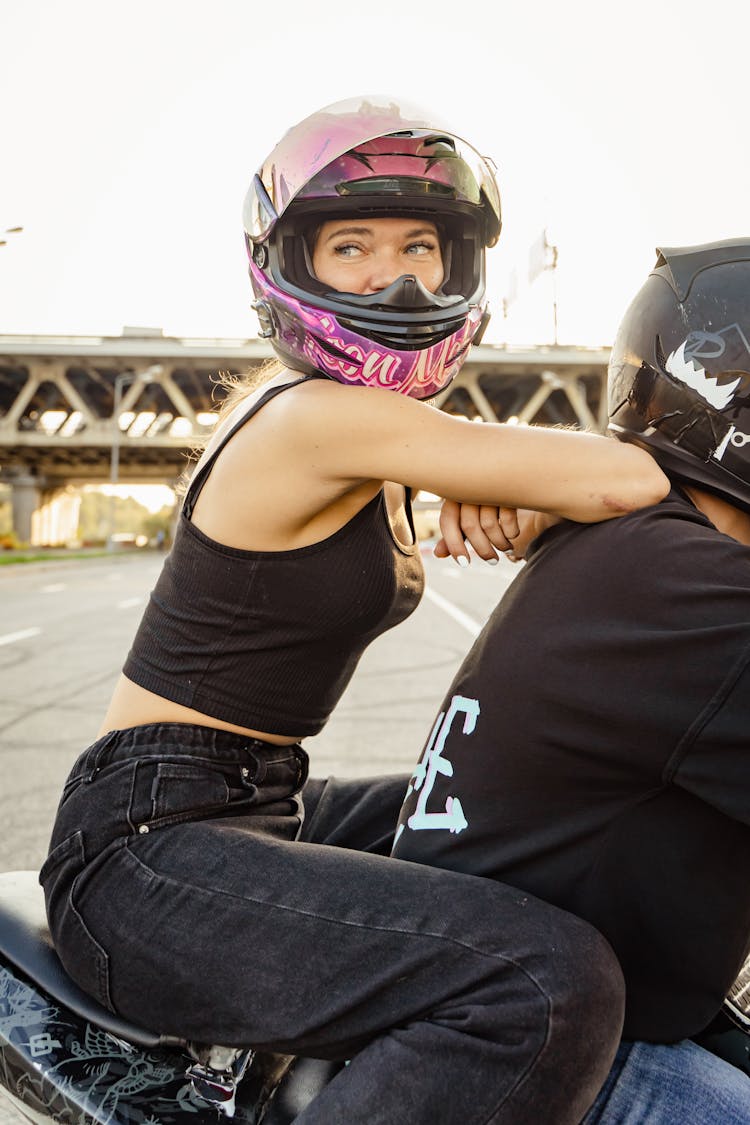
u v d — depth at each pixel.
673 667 0.99
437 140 1.27
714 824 1.04
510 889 1.03
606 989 0.94
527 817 1.09
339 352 1.29
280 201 1.26
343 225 1.29
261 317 1.35
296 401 1.20
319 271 1.31
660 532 1.06
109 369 53.44
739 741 0.96
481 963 0.96
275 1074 1.14
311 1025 1.02
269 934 1.05
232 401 1.61
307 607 1.23
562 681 1.05
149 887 1.14
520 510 1.32
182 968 1.09
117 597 16.48
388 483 1.36
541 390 49.72
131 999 1.13
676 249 1.19
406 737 4.89
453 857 1.14
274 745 1.33
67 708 5.78
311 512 1.20
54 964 1.25
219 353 49.56
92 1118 1.05
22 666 7.60
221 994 1.06
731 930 1.07
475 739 1.14
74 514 92.44
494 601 14.13
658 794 1.04
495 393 55.78
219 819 1.22
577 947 0.96
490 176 1.35
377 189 1.25
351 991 1.00
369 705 5.82
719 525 1.18
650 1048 1.07
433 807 1.17
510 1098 0.91
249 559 1.22
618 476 1.12
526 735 1.08
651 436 1.18
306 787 1.54
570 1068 0.92
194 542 1.27
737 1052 1.17
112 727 1.33
